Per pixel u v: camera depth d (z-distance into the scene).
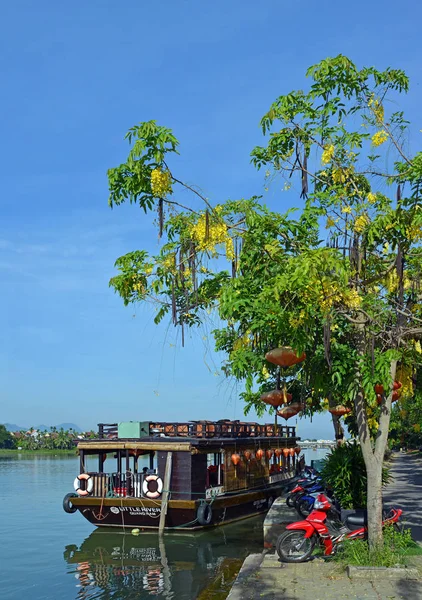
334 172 12.27
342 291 10.23
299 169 12.35
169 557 17.12
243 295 11.31
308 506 16.88
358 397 11.79
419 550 11.51
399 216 10.80
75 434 160.38
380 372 10.83
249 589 9.84
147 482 21.00
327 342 10.44
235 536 20.33
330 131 12.31
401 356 11.73
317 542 11.80
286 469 31.56
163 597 12.91
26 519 26.77
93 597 13.22
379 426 11.58
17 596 13.48
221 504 22.22
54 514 28.59
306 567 11.12
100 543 19.83
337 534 11.91
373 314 11.47
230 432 25.17
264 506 26.55
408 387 13.23
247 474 25.34
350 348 13.93
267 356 11.07
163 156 10.42
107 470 63.88
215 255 11.30
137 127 10.17
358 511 13.66
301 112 12.33
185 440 21.03
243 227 12.02
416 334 12.23
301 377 16.03
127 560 17.03
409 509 17.78
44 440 157.12
